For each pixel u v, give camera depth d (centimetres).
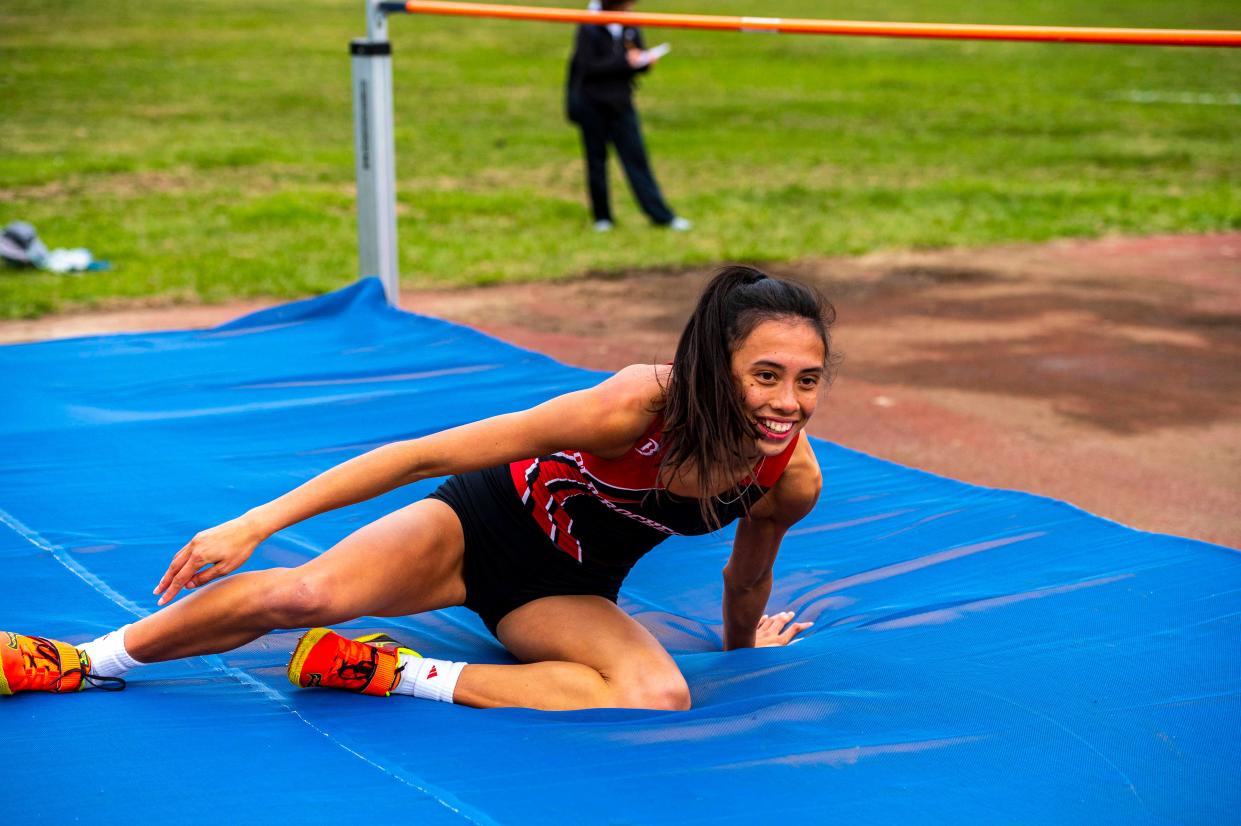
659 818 231
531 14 623
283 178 1259
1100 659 307
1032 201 1246
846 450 494
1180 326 817
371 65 684
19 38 2231
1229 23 2925
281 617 270
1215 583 358
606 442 265
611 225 1096
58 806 229
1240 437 599
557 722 268
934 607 343
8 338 721
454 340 638
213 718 266
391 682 280
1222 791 249
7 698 270
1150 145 1583
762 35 2719
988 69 2353
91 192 1158
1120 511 498
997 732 269
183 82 1873
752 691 291
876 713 277
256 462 459
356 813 230
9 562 359
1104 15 3075
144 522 396
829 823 231
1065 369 715
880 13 3062
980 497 441
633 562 302
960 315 839
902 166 1427
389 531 282
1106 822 237
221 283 873
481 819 229
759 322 251
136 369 586
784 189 1280
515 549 290
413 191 1216
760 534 301
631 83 1065
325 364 600
